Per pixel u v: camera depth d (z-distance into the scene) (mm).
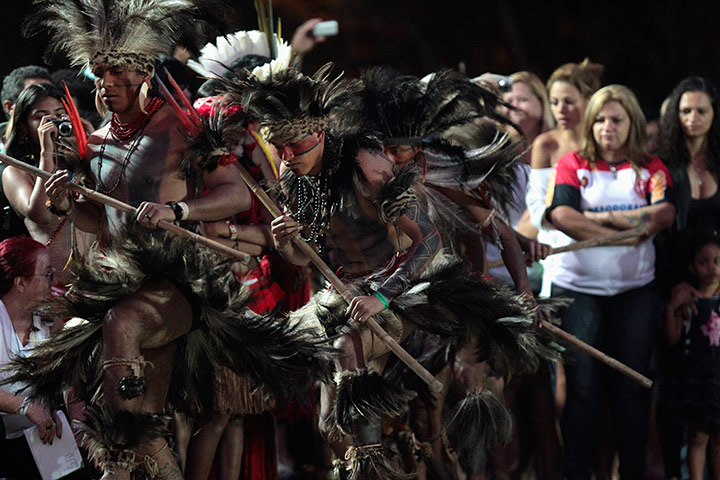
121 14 12555
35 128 15297
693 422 17531
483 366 15500
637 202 17922
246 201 13195
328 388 13445
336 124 14094
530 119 21000
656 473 20125
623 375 17562
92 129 15477
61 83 17469
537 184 19547
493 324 14023
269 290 16062
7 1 37812
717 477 17531
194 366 13031
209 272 12594
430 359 15266
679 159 18484
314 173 13250
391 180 12789
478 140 15914
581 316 17766
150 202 12633
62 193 12703
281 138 12742
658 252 18312
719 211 18844
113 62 12539
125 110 12859
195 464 14664
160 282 12477
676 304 17875
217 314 12711
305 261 13836
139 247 12258
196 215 12664
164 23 12891
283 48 15031
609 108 17891
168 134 12922
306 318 13805
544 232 19344
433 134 14547
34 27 13242
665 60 45250
